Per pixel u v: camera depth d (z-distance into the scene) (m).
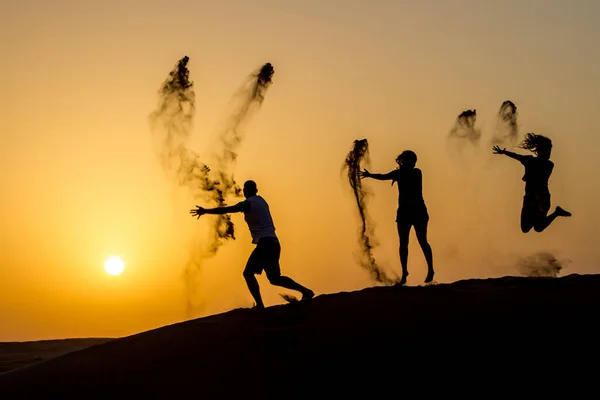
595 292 9.38
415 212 10.41
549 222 11.09
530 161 11.23
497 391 7.89
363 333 9.14
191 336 10.20
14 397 9.62
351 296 10.34
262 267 9.92
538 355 8.25
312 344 9.16
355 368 8.57
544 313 8.94
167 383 9.12
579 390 7.71
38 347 25.61
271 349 9.27
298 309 10.19
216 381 8.93
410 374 8.31
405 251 10.47
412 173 10.57
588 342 8.30
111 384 9.41
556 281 10.10
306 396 8.32
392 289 10.39
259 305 10.21
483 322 8.93
